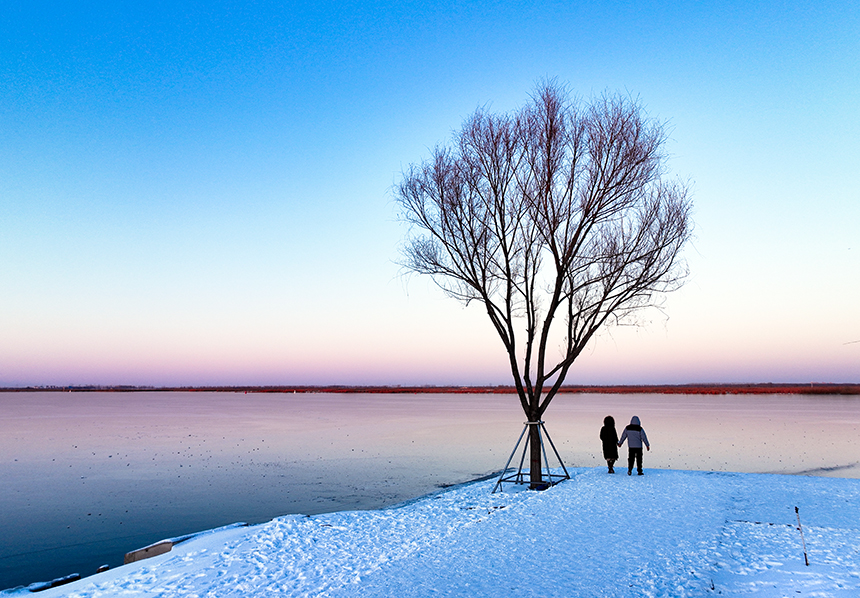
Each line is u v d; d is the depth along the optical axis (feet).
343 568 30.42
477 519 42.78
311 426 228.02
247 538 38.34
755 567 27.35
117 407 472.44
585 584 25.41
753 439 154.30
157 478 97.55
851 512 41.34
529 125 62.39
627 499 47.42
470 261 65.00
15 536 61.62
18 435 185.88
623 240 62.80
